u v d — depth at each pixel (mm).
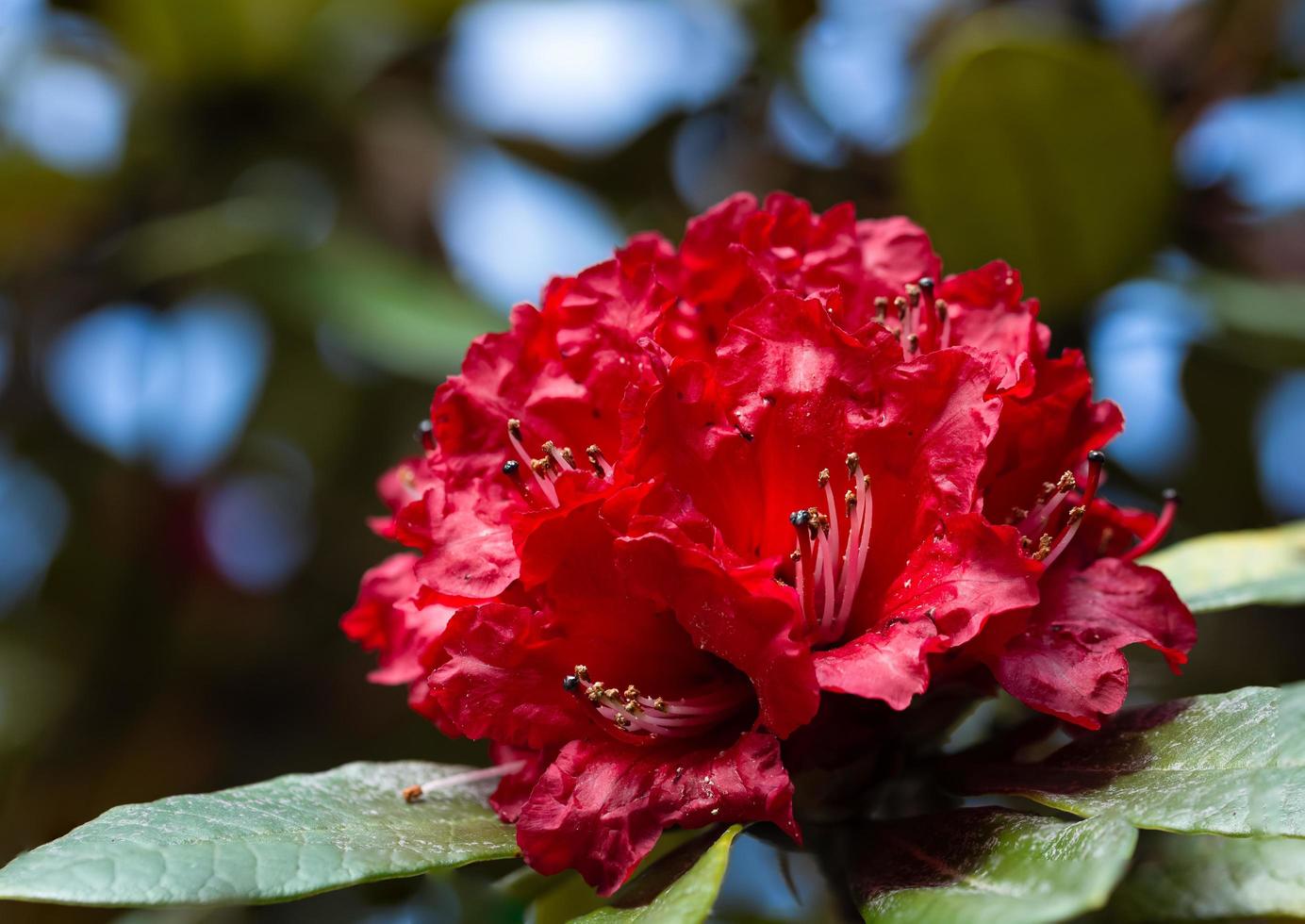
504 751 504
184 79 775
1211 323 650
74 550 776
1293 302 653
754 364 480
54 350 805
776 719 454
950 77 611
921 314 499
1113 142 621
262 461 804
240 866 446
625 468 471
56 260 801
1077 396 497
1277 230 687
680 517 466
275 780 484
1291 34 695
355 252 724
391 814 477
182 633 761
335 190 787
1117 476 656
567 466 485
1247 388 683
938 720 483
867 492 471
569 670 474
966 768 483
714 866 441
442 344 661
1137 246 644
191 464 787
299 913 627
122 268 783
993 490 492
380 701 717
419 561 481
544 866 458
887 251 515
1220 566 540
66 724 746
